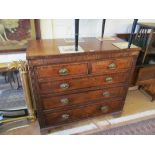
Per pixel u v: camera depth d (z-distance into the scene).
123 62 1.33
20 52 1.47
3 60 1.47
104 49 1.22
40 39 1.46
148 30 1.84
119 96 1.56
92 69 1.25
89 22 1.61
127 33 1.85
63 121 1.46
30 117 1.64
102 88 1.41
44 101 1.27
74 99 1.36
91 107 1.49
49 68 1.12
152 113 1.86
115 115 1.72
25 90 1.48
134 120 1.73
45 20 1.43
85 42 1.41
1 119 1.56
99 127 1.61
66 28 1.55
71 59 1.13
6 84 1.45
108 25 1.73
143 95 2.20
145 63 1.89
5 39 1.36
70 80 1.23
